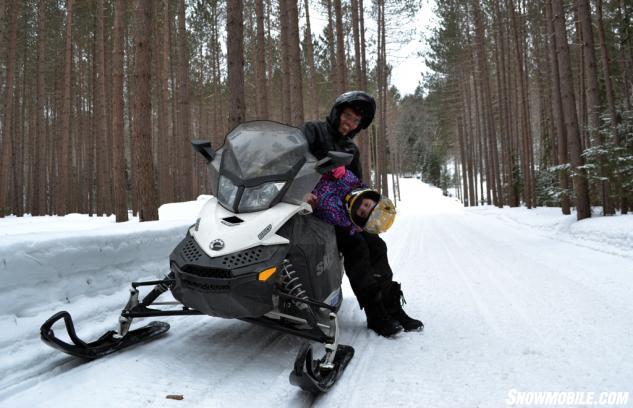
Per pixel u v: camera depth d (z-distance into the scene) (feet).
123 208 37.63
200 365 8.80
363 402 7.50
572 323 12.32
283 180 9.14
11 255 9.70
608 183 44.09
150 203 29.43
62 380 7.80
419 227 52.65
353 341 10.88
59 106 113.70
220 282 7.89
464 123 154.30
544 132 95.09
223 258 8.09
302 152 9.70
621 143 46.14
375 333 11.47
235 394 7.59
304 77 120.26
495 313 13.51
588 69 44.78
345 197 9.92
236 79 30.01
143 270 14.29
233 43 29.99
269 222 8.66
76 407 6.79
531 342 10.70
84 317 10.93
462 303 14.87
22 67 109.40
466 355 9.82
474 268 22.40
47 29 96.32
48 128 115.34
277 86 119.65
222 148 10.11
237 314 8.14
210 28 111.75
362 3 87.97
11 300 9.55
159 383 7.79
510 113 98.68
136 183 29.66
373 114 10.85
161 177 75.77
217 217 8.95
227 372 8.54
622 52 53.88
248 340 10.48
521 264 23.72
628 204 48.32
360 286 11.03
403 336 11.25
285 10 48.78
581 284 17.93
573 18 65.98
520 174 96.17
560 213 57.82
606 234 32.22
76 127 122.83
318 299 9.50
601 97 55.98
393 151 217.15
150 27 30.07
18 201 101.76
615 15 55.52
